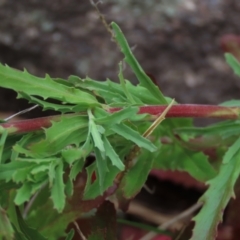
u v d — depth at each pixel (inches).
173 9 23.6
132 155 13.0
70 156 11.5
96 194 12.6
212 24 23.5
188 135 14.7
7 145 12.0
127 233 20.3
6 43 23.6
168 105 12.9
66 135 11.9
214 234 12.9
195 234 13.0
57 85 12.2
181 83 22.5
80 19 23.5
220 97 22.4
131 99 12.9
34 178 11.3
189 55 22.8
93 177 14.0
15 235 12.2
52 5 24.0
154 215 21.3
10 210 12.4
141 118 12.9
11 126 11.8
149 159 13.6
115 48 22.7
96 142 11.8
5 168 11.4
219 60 23.0
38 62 23.5
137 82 22.1
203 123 22.2
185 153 14.8
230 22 23.7
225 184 13.2
